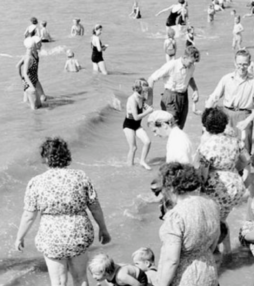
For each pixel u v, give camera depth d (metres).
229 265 7.55
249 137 9.39
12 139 12.95
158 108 16.69
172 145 7.14
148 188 10.44
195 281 5.33
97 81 19.83
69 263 6.28
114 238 8.48
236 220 8.75
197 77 21.42
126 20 37.22
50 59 25.12
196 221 5.21
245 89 9.12
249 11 41.09
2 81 19.95
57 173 6.10
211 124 6.94
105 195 10.09
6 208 9.56
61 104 16.39
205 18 38.53
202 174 6.94
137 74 22.28
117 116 15.96
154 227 8.88
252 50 28.53
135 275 6.23
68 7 41.00
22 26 33.94
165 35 32.84
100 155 12.51
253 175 7.77
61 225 6.05
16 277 7.48
